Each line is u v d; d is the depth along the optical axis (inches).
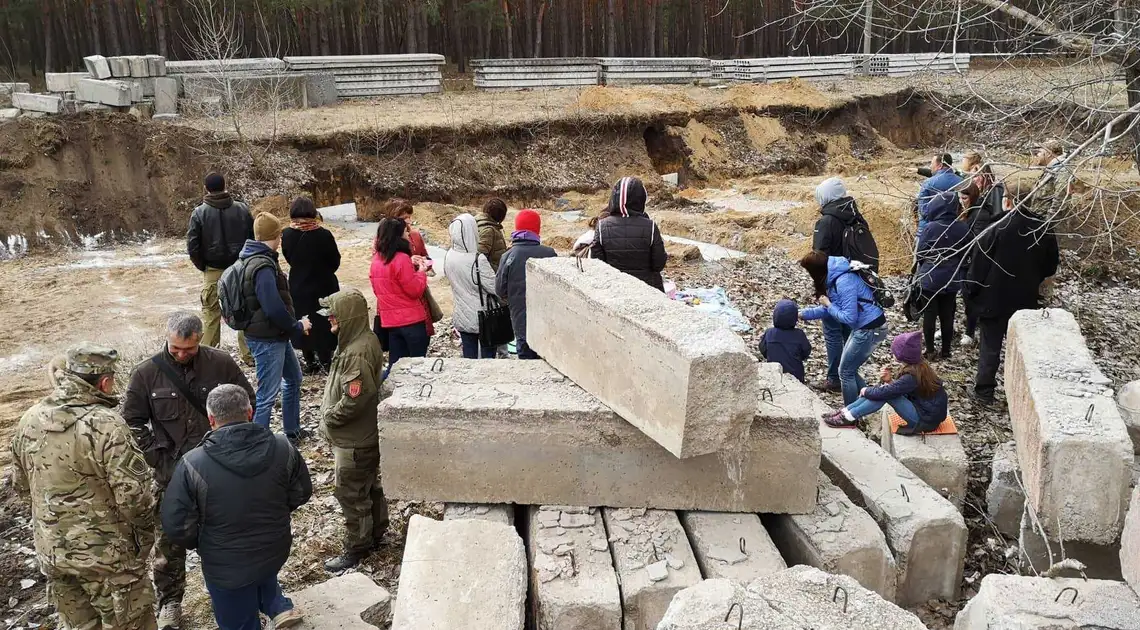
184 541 156.3
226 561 159.8
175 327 181.6
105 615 162.1
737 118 890.7
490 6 1002.7
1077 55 294.8
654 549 187.5
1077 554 211.3
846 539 191.6
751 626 132.3
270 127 682.8
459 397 205.6
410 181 698.8
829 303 273.7
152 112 660.1
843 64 1071.0
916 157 932.6
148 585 169.2
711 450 178.7
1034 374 223.9
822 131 944.3
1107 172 355.6
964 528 203.2
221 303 251.3
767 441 195.6
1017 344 247.6
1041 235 277.7
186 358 187.5
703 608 138.2
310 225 308.0
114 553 159.8
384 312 279.7
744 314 381.7
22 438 155.9
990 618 156.9
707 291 393.4
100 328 397.1
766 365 225.8
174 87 669.3
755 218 586.2
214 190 328.2
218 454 156.9
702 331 179.5
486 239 296.0
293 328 253.0
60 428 153.3
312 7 916.0
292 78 761.6
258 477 159.9
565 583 176.1
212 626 191.0
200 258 330.3
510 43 1029.2
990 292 292.4
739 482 199.5
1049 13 292.4
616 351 193.2
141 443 186.5
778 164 872.9
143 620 167.0
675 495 201.9
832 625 132.0
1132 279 443.8
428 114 765.9
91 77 653.9
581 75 949.8
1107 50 261.0
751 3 1163.3
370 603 185.3
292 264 310.2
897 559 202.1
